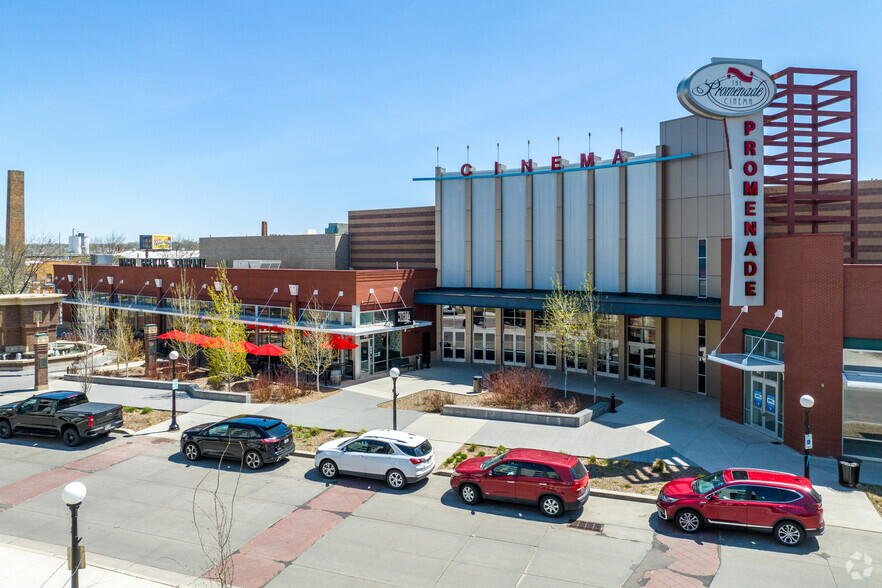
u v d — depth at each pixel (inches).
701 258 1262.3
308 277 1497.3
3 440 946.7
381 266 1958.7
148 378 1407.5
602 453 856.9
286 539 600.7
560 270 1505.9
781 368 891.4
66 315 2348.7
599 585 509.0
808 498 574.9
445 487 748.6
